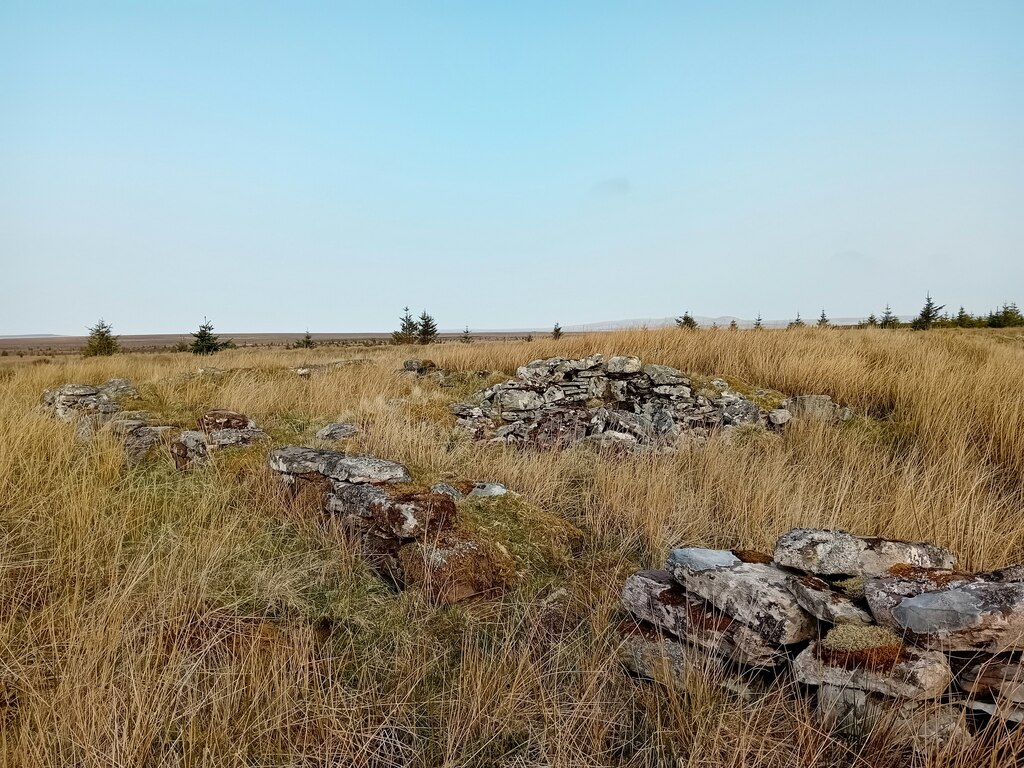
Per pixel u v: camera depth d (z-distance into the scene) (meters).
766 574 2.73
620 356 9.28
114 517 4.15
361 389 9.24
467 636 3.19
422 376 11.06
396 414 7.60
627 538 4.60
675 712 2.48
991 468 5.64
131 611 3.04
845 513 4.50
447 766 2.29
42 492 4.46
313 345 36.94
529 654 2.92
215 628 3.07
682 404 8.15
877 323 30.09
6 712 2.44
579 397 8.95
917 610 2.22
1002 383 7.27
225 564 3.78
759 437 7.16
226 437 6.16
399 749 2.47
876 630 2.32
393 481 4.67
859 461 6.04
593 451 7.05
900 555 2.68
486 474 5.91
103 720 2.30
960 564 3.81
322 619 3.37
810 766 2.14
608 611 3.35
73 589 3.34
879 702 2.20
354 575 3.91
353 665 2.97
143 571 3.39
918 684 2.12
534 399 8.67
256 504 4.94
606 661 2.86
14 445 5.22
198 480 5.31
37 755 2.12
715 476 5.70
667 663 2.60
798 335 12.21
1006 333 23.48
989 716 2.12
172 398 8.77
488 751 2.46
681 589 2.93
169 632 2.93
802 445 6.82
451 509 4.15
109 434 6.27
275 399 8.70
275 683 2.57
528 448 7.24
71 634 2.78
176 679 2.56
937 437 6.31
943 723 2.11
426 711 2.70
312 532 4.46
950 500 4.39
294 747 2.33
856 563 2.63
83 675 2.51
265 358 15.24
